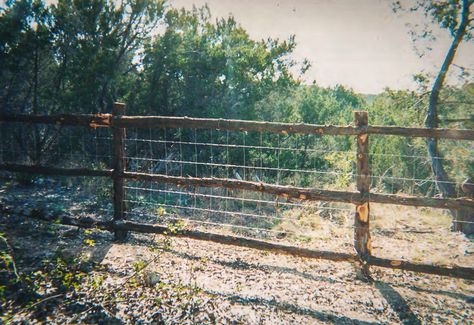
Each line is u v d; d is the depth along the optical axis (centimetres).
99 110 835
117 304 254
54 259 323
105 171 407
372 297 295
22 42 734
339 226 520
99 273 305
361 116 329
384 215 586
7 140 812
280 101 962
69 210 525
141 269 292
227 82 889
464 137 309
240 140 816
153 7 840
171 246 394
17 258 325
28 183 685
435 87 646
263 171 782
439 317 265
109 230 405
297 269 351
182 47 873
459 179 592
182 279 306
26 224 430
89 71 747
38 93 818
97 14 787
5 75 796
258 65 873
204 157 833
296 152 831
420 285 323
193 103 893
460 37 625
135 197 616
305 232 483
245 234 468
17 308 244
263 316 254
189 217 532
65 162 792
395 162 882
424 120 714
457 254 411
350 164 771
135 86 880
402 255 406
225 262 358
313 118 961
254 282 313
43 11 768
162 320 238
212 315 249
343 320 256
